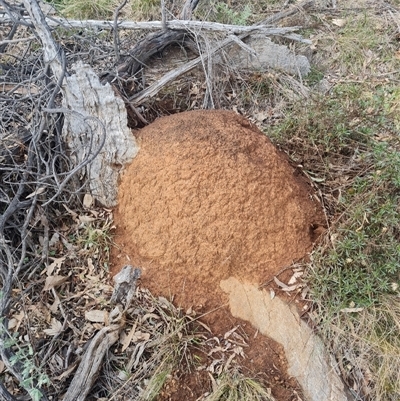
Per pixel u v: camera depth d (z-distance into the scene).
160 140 1.38
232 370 1.21
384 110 1.74
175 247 1.33
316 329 1.25
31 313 1.30
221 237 1.31
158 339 1.24
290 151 1.59
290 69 1.96
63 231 1.45
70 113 1.35
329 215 1.44
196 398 1.19
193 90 1.85
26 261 1.38
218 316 1.29
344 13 2.20
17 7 1.70
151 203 1.36
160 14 2.17
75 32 1.91
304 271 1.32
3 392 1.11
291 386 1.20
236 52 1.92
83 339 1.26
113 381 1.21
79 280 1.37
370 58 2.02
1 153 1.42
